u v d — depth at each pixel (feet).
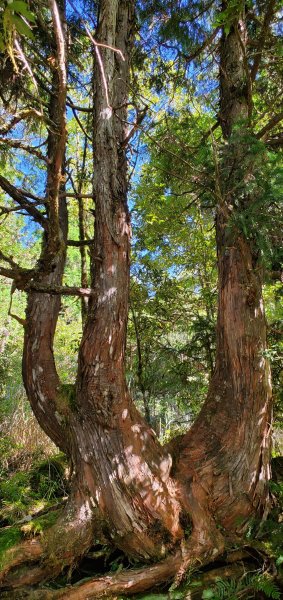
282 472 12.41
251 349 10.32
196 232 17.80
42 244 10.53
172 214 17.39
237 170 9.29
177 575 8.87
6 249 24.90
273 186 8.80
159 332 17.25
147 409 16.49
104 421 9.38
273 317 16.47
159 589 8.94
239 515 9.84
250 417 10.17
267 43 12.73
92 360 9.57
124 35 11.23
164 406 18.38
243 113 11.39
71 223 23.03
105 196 10.11
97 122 10.42
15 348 21.59
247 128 9.97
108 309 9.67
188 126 13.93
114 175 10.23
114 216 10.07
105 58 10.39
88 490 9.23
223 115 11.85
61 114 6.90
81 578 9.19
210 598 8.66
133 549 9.14
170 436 16.84
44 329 10.87
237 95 11.51
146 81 15.46
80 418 9.68
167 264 18.45
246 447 10.06
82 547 8.91
